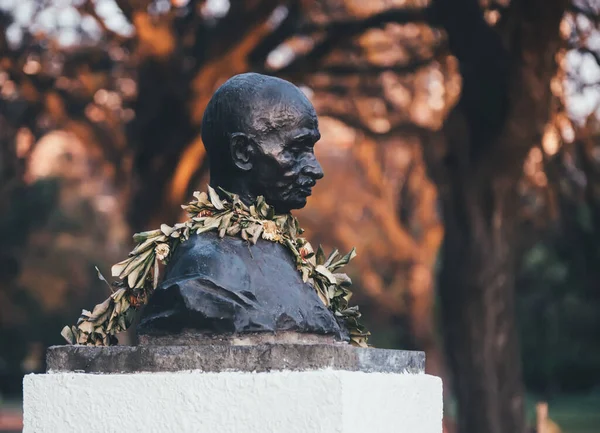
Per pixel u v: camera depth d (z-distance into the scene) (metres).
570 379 32.31
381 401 4.10
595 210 14.71
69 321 30.48
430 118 19.12
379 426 4.08
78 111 17.00
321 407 3.82
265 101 4.50
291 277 4.36
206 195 4.50
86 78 15.83
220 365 4.00
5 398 33.09
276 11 15.54
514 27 12.61
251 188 4.54
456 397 14.64
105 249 31.72
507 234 14.47
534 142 13.45
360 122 17.52
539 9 12.24
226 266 4.17
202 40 14.81
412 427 4.39
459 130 13.83
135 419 4.06
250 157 4.49
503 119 13.30
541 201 16.31
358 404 3.91
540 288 27.56
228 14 13.79
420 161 20.30
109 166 17.44
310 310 4.29
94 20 14.35
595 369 31.73
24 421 4.30
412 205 24.97
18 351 29.55
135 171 15.41
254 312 4.11
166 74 14.29
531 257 26.30
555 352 30.84
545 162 13.80
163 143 14.91
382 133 17.00
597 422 26.67
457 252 14.44
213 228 4.39
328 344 3.96
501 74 12.99
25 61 15.45
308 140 4.55
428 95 19.16
